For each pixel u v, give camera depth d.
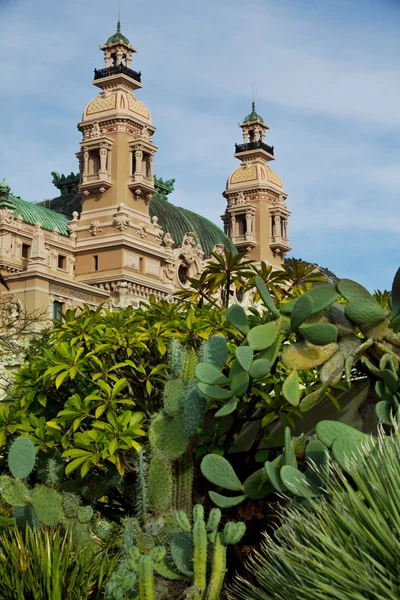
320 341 6.88
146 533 7.00
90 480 9.30
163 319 10.14
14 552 7.55
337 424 6.14
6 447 10.07
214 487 8.97
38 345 16.78
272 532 8.57
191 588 6.38
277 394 8.56
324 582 4.95
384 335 7.02
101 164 80.38
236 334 9.71
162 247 83.31
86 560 7.52
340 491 5.65
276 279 10.59
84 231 80.06
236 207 105.50
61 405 9.84
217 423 9.03
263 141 110.00
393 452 5.21
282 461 6.57
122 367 9.95
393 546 4.76
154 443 7.41
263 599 5.65
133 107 83.56
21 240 71.56
